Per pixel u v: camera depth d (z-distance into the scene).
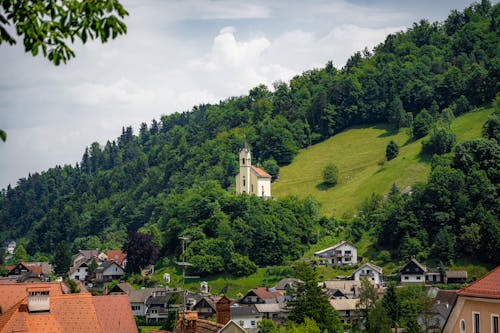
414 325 115.62
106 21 22.12
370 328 123.00
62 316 60.88
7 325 58.75
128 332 75.25
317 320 103.88
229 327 46.44
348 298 183.25
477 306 45.06
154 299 187.62
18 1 21.80
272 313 175.12
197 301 173.00
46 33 22.03
